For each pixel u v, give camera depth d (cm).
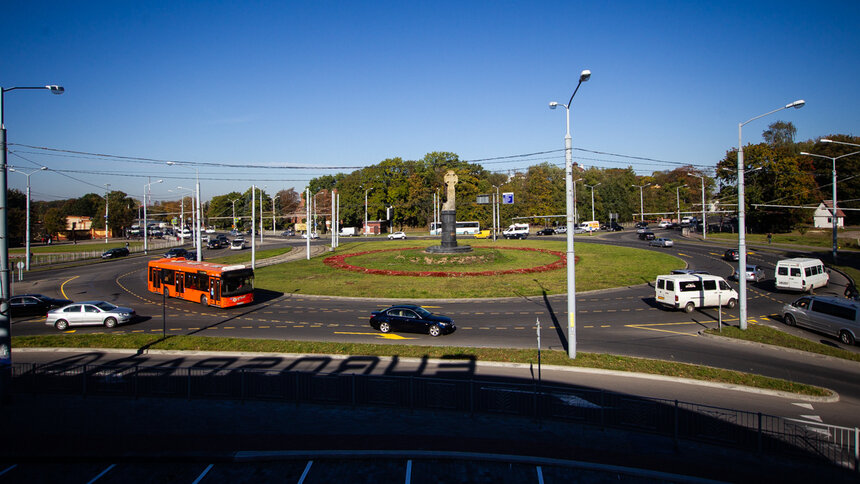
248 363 2008
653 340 2377
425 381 1527
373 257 5991
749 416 1425
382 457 1184
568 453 1199
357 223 13312
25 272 5503
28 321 3052
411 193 12756
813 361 2030
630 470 1110
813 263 3691
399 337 2488
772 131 11800
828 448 1168
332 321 2908
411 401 1474
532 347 2238
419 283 4269
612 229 11450
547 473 1110
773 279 4278
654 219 15300
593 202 11962
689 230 9881
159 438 1300
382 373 1855
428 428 1356
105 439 1298
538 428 1352
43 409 1533
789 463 1162
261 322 2902
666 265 5138
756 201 8400
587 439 1285
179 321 2955
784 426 1225
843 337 2308
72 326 2802
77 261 6738
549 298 3553
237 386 1686
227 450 1234
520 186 14238
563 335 2483
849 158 9294
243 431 1341
